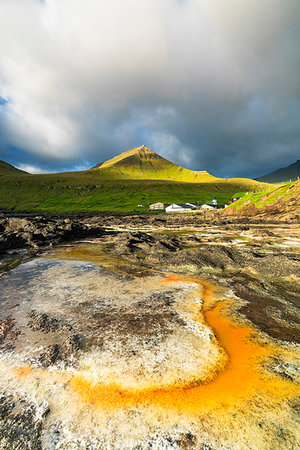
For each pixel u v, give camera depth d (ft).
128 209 510.17
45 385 27.48
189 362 31.14
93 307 49.26
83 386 27.25
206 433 21.26
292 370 29.58
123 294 56.80
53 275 74.54
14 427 22.38
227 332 39.22
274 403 24.54
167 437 20.93
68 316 45.24
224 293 57.62
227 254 92.48
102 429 21.90
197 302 51.26
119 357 32.24
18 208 541.75
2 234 137.90
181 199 648.38
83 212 487.61
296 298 54.95
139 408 24.16
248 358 32.17
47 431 21.90
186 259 87.35
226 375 28.81
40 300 53.83
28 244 135.54
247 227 226.99
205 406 24.27
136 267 84.33
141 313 46.03
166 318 43.78
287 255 102.12
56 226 176.86
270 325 41.60
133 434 21.31
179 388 26.71
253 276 72.84
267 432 21.29
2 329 41.01
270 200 316.81
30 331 40.04
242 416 23.00
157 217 373.81
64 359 32.04
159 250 113.70
